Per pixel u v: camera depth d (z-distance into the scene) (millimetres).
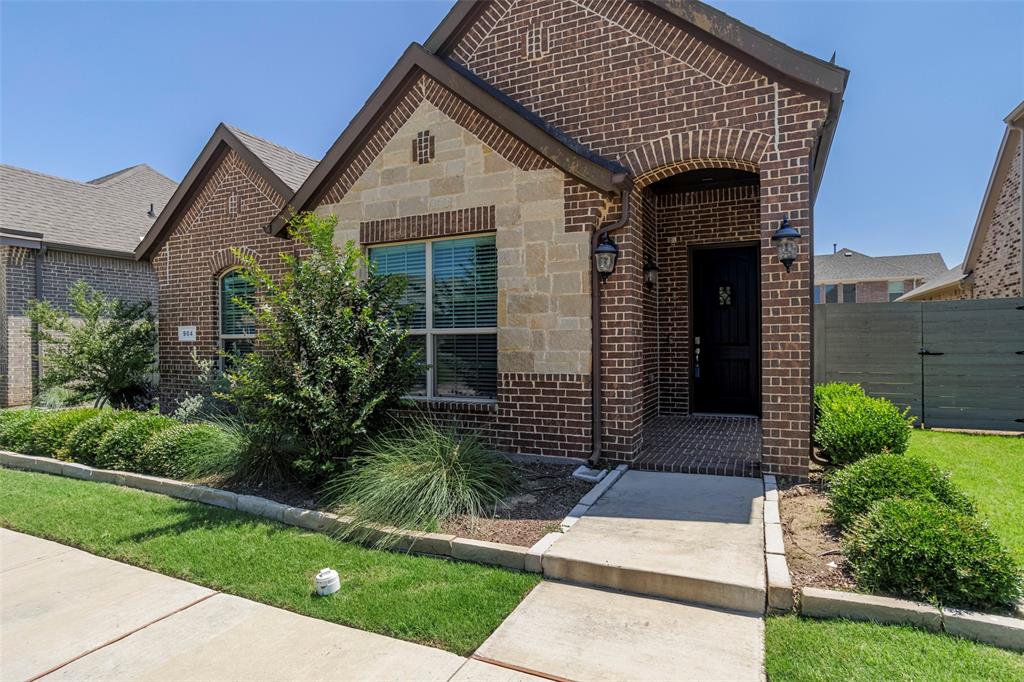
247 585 3820
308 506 5215
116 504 5664
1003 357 8664
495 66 7258
